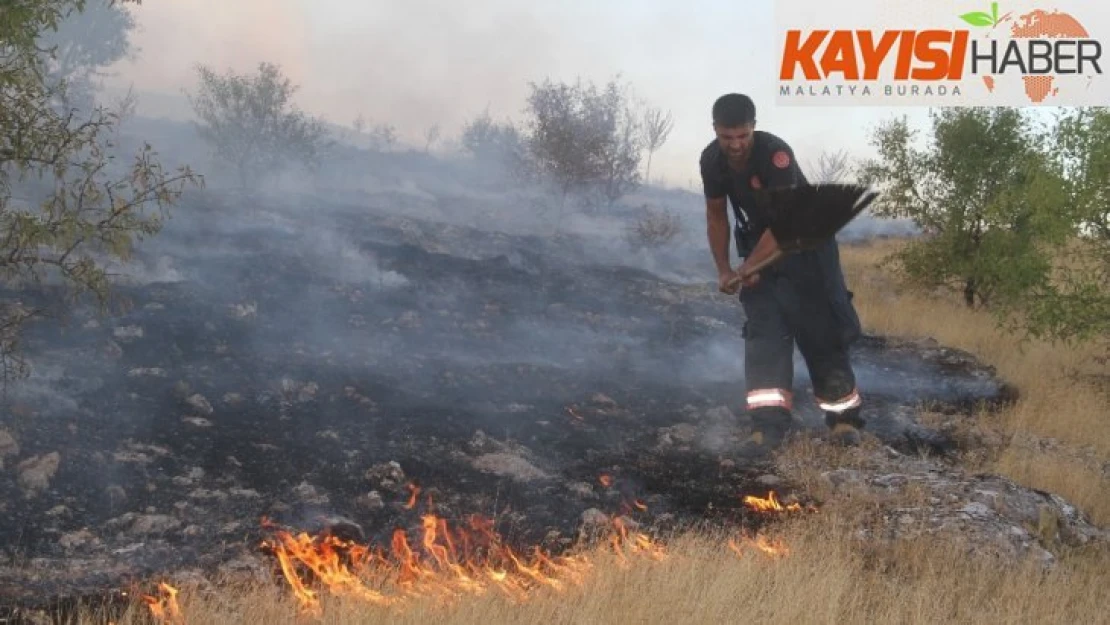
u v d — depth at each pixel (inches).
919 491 227.0
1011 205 500.7
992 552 197.5
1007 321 478.3
